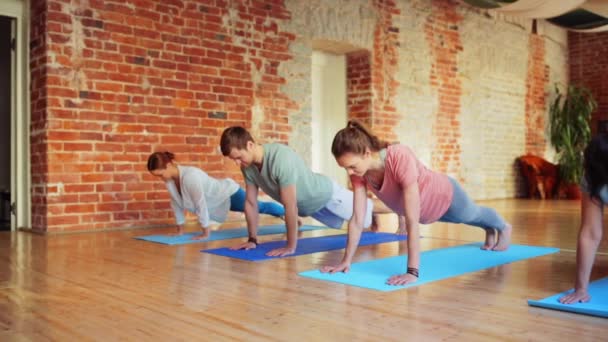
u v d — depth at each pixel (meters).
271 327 1.83
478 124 8.73
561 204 7.76
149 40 5.21
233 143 3.28
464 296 2.24
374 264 2.97
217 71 5.68
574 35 10.50
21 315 2.01
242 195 4.51
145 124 5.18
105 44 4.95
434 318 1.91
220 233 4.52
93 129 4.88
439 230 4.65
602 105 10.18
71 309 2.09
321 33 6.58
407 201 2.52
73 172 4.77
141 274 2.79
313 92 7.34
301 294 2.30
